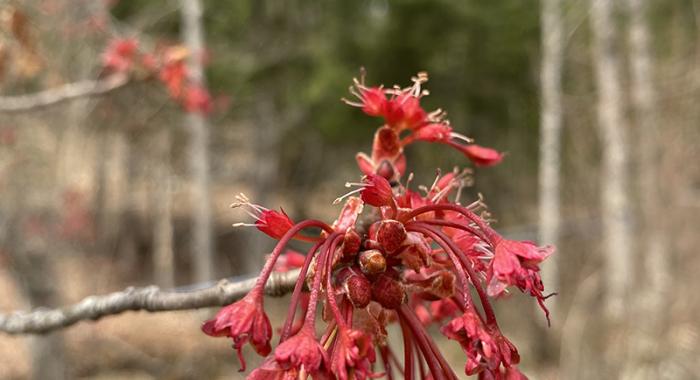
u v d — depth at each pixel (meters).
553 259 10.59
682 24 11.98
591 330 9.11
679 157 9.88
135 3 10.70
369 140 10.95
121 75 3.83
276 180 15.06
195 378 10.16
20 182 7.61
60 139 8.69
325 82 9.71
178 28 11.20
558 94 10.74
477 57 10.44
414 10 9.51
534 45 11.47
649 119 10.03
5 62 4.12
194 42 9.46
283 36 10.94
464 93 10.84
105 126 10.15
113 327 11.34
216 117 12.17
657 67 11.55
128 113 9.77
